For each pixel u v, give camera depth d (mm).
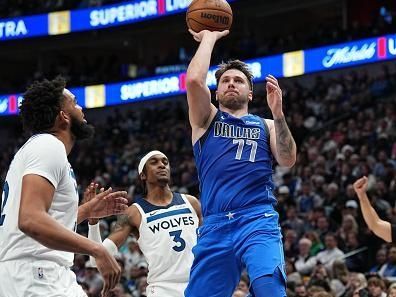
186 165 20734
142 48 30078
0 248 4809
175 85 24422
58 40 28656
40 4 28500
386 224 7160
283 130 5465
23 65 33000
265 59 22609
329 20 27703
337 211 14641
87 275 13867
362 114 19047
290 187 16969
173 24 26656
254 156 5594
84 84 26672
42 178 4566
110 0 27047
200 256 5527
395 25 20516
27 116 4977
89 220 6957
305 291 10422
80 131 5082
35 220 4441
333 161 17344
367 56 20609
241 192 5508
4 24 28297
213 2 6059
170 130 24906
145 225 7930
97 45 30297
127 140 25875
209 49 5699
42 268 4703
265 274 5195
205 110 5617
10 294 4695
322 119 20984
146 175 8109
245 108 5824
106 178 22266
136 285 13016
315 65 21609
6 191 4840
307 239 13234
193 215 8062
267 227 5414
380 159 16000
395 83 21391
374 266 12852
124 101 25562
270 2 24328
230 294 5539
